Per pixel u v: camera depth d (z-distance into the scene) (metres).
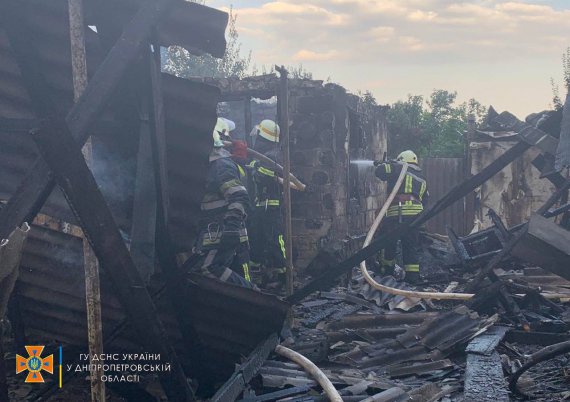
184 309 3.61
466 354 4.68
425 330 4.98
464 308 5.30
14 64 3.30
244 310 3.81
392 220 8.06
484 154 11.88
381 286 6.65
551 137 5.08
